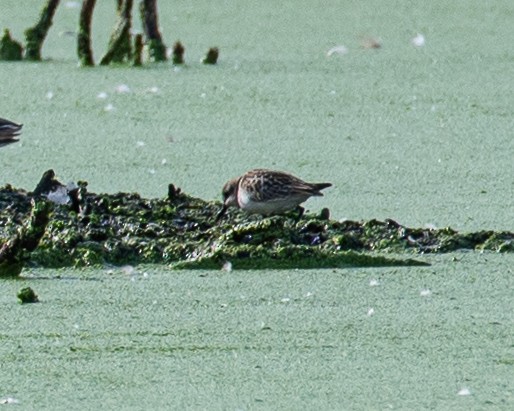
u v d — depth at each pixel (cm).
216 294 1266
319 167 1769
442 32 2855
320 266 1355
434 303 1240
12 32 2797
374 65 2478
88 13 2434
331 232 1438
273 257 1355
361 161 1800
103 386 1041
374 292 1273
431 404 1002
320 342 1135
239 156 1820
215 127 1988
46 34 2619
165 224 1462
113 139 1909
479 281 1309
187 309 1221
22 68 2427
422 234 1438
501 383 1045
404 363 1088
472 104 2145
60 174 1720
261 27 2914
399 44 2714
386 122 2023
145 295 1262
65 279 1314
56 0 2523
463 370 1071
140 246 1377
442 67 2461
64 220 1438
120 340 1140
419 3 3234
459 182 1695
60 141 1894
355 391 1029
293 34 2830
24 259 1338
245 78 2339
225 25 2944
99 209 1484
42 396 1022
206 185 1672
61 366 1083
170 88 2248
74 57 2556
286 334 1154
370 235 1434
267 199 1448
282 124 2008
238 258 1355
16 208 1486
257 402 1009
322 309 1223
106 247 1373
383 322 1185
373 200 1614
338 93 2222
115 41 2469
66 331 1162
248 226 1391
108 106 2088
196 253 1368
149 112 2078
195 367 1080
